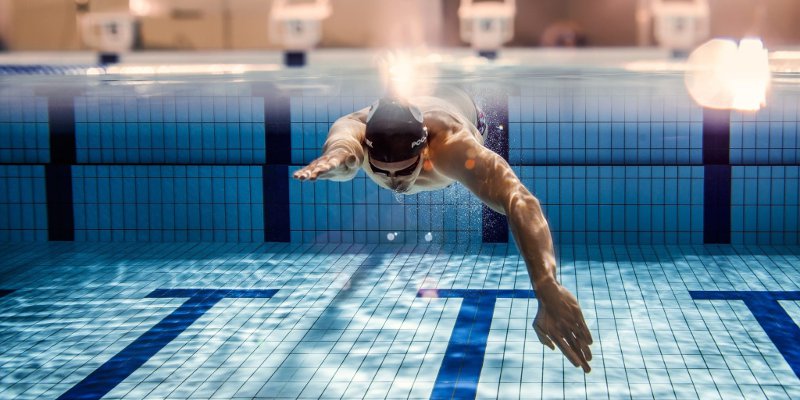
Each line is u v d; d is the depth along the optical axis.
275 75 6.14
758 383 4.44
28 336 5.57
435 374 4.68
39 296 6.64
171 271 7.46
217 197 8.74
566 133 8.37
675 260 7.58
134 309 6.22
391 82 6.08
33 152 8.91
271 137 8.71
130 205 8.84
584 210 8.37
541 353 4.99
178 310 6.17
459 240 8.50
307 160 8.68
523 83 6.75
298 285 6.86
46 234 8.95
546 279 2.57
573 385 4.46
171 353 5.16
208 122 8.74
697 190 8.23
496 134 8.43
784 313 5.77
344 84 6.97
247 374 4.75
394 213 8.55
